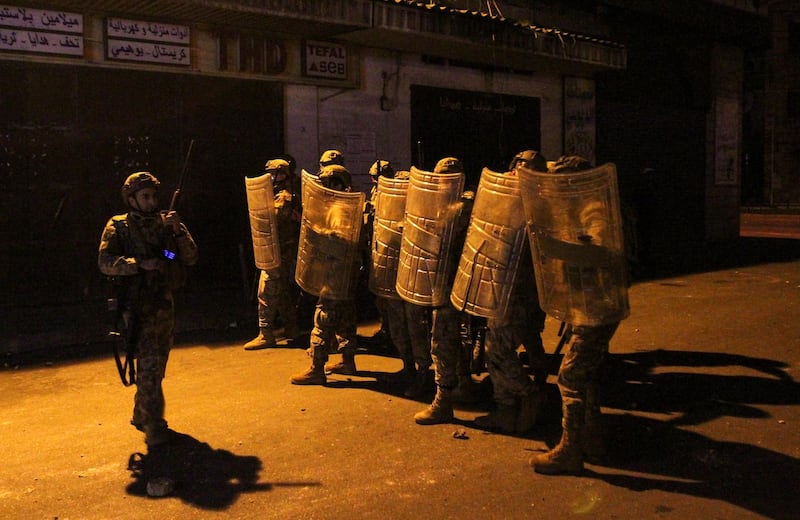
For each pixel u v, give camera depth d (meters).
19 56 7.66
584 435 4.06
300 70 9.94
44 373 6.18
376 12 9.30
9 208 7.76
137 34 8.43
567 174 3.72
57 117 8.03
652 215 11.45
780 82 37.88
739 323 7.66
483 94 12.66
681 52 16.78
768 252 15.48
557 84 13.99
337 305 5.60
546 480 3.83
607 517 3.40
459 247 4.68
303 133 10.14
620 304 3.76
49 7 7.82
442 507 3.55
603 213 3.71
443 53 11.55
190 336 7.46
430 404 5.16
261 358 6.55
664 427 4.56
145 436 4.62
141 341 4.40
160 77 8.76
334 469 4.04
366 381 5.78
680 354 6.38
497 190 4.26
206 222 9.25
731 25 17.30
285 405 5.19
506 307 4.26
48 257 8.02
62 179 8.09
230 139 9.41
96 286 8.35
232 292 9.38
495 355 4.48
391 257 5.31
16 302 7.84
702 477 3.81
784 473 3.84
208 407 5.18
